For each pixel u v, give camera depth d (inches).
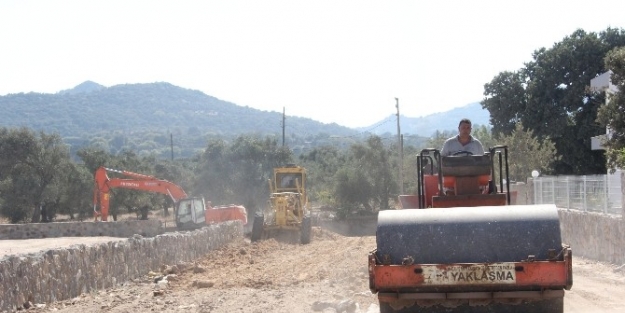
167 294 599.8
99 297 603.8
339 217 2532.0
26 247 1261.1
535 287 328.5
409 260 335.3
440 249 341.1
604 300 535.5
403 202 450.9
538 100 2182.6
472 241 339.9
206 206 1870.1
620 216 778.2
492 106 2301.9
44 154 2411.4
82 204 2486.5
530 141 1755.7
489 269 328.2
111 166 2785.4
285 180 1535.4
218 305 526.0
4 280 511.5
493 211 346.9
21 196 2332.7
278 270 784.9
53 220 2536.9
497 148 427.2
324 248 1067.9
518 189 1286.9
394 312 343.6
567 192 1013.2
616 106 1096.8
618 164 984.3
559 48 2166.6
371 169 2573.8
